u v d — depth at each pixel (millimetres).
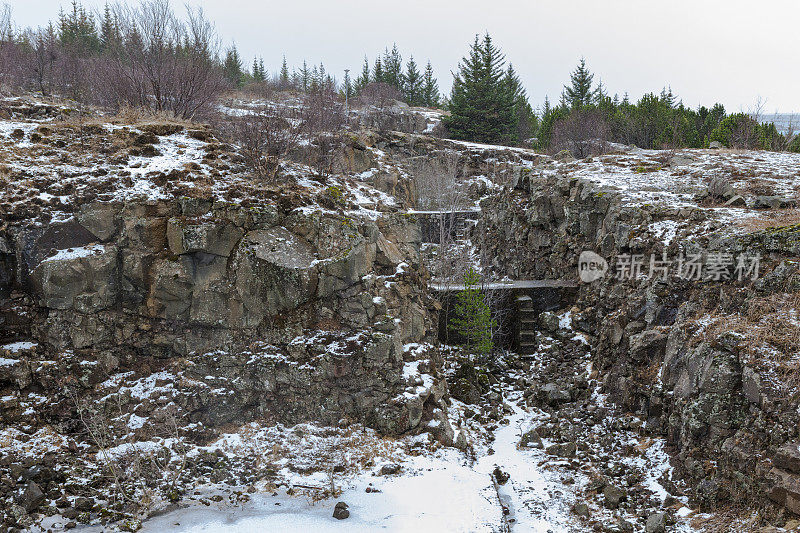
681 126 44000
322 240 16734
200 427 15000
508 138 60156
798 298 14195
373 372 16047
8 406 13594
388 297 17500
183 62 26953
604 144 42812
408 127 59406
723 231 17922
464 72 61219
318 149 28344
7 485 11867
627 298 19922
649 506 13422
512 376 22344
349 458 14797
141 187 16391
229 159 19141
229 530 11422
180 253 15617
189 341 15727
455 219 38656
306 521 11984
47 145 17781
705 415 13562
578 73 72125
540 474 15570
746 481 12031
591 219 24500
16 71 34156
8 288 14633
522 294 25094
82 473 12711
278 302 16062
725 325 14531
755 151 33219
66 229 15078
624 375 18266
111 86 27500
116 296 15328
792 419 11680
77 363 14594
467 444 16719
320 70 90000
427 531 12031
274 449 14805
